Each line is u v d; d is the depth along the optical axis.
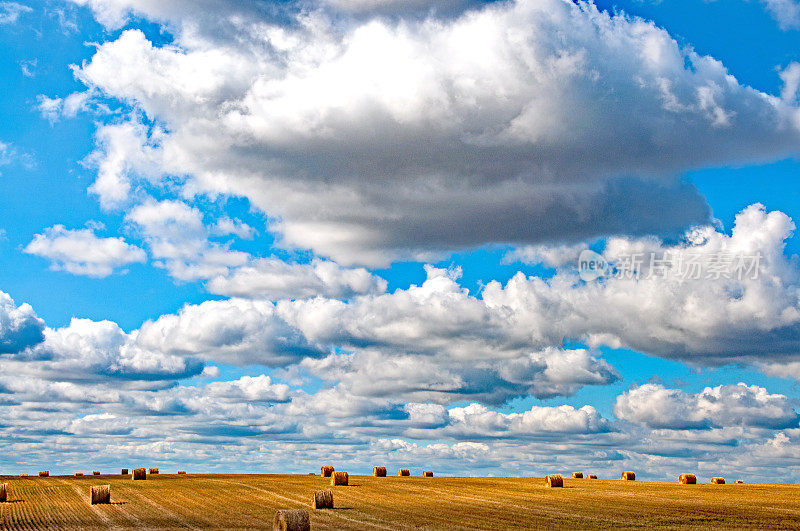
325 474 73.75
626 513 42.22
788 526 36.81
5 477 78.62
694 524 37.56
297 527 35.44
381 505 47.56
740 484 68.56
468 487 62.41
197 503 50.22
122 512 45.34
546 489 60.38
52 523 40.25
